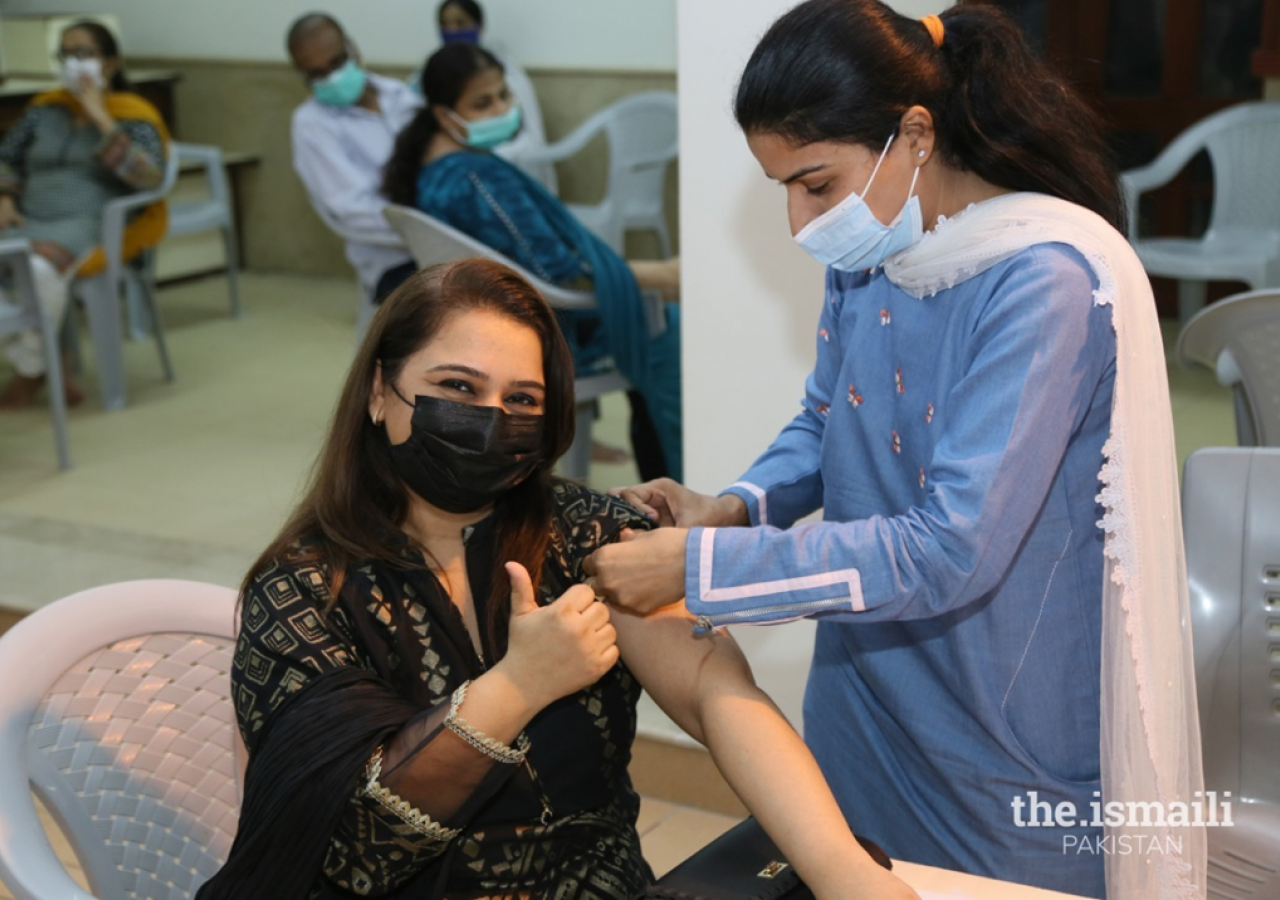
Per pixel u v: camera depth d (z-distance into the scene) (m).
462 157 3.05
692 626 1.23
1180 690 1.19
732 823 2.40
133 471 3.99
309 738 1.06
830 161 1.14
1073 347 1.10
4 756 1.25
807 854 1.06
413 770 1.03
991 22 1.17
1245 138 3.29
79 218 4.46
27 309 3.95
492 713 1.03
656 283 3.23
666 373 3.23
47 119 4.52
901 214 1.17
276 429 4.31
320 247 6.07
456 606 1.20
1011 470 1.09
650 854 2.31
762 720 1.16
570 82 5.14
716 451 2.32
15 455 4.18
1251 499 1.44
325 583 1.16
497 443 1.13
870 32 1.12
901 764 1.34
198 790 1.40
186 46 6.13
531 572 1.22
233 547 3.41
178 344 5.26
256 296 5.87
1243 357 2.10
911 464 1.24
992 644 1.21
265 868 1.05
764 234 2.17
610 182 4.86
